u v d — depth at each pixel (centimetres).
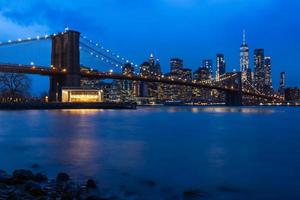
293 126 6197
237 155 2759
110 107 14425
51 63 14625
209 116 10131
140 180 1833
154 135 4438
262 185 1753
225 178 1898
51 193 1466
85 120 7262
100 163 2336
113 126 5831
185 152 2919
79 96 13975
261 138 4109
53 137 4109
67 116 8625
